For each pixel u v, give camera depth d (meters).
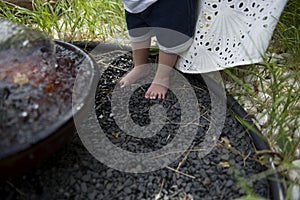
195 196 0.94
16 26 1.04
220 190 0.94
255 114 1.14
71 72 1.00
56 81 0.96
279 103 1.13
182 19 1.07
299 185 0.92
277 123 1.05
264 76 1.26
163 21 1.07
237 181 0.95
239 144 1.05
